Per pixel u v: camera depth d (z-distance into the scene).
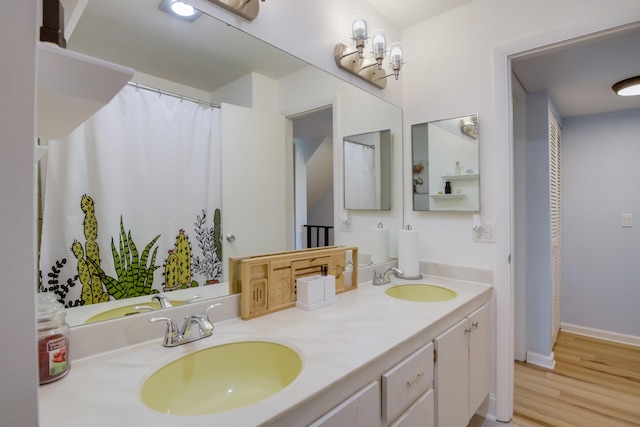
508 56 1.80
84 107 0.65
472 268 1.92
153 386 0.85
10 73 0.42
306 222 1.66
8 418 0.42
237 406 0.95
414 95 2.16
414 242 1.98
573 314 3.16
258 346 1.07
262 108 1.43
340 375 0.83
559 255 3.05
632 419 1.86
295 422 0.73
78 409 0.69
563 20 1.62
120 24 1.02
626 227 2.91
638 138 2.87
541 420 1.86
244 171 1.39
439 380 1.31
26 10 0.43
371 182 2.01
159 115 1.12
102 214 0.99
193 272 1.21
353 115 1.87
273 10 1.42
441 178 2.04
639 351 2.72
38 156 0.84
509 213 1.81
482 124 1.89
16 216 0.42
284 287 1.37
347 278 1.72
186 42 1.17
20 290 0.43
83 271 0.95
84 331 0.91
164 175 1.13
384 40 1.71
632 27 1.47
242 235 1.38
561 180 3.16
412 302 1.48
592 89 2.52
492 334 1.87
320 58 1.64
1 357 0.41
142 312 1.07
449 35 2.00
